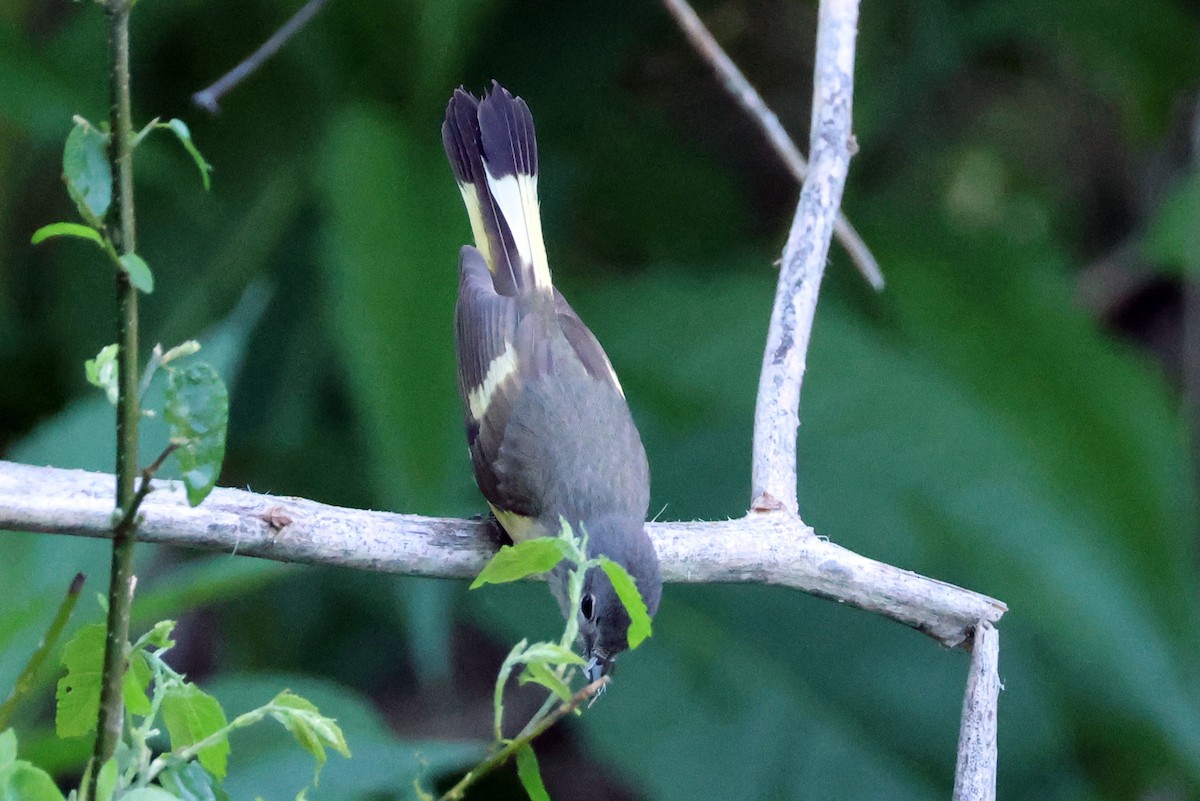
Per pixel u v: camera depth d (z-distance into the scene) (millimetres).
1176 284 14875
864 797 10109
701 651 10445
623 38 12805
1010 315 12461
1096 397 11891
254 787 7105
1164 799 11562
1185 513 11727
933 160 14109
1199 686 10938
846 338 11836
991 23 13219
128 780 4246
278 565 7121
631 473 8094
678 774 10109
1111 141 14758
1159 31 13211
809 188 8086
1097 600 10938
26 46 11406
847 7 8461
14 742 4043
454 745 7480
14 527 5758
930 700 10383
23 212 12609
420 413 9859
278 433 11945
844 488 11062
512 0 12531
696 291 11977
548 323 8789
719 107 13656
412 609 9820
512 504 8086
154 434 6539
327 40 11789
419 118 11797
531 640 10375
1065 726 10852
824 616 10586
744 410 11234
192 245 11945
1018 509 11086
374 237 10406
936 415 11453
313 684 7516
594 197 13023
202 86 12180
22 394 12438
